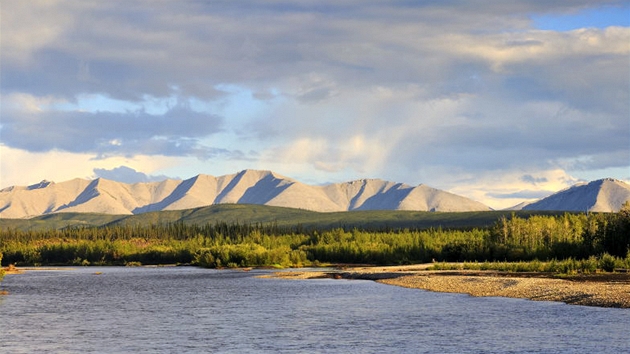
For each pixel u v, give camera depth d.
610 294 67.94
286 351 44.94
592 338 46.75
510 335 48.78
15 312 68.56
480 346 45.12
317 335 51.00
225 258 195.00
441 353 43.22
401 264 184.12
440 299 74.88
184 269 185.00
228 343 48.19
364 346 46.16
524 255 158.25
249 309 69.19
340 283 107.69
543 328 51.34
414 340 47.91
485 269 127.44
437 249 182.50
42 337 51.59
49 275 154.00
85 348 46.78
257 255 190.62
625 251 139.50
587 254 146.75
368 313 63.34
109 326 57.38
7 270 178.12
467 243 175.50
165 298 83.75
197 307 72.00
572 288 75.69
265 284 108.31
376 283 105.44
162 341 49.34
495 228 183.38
